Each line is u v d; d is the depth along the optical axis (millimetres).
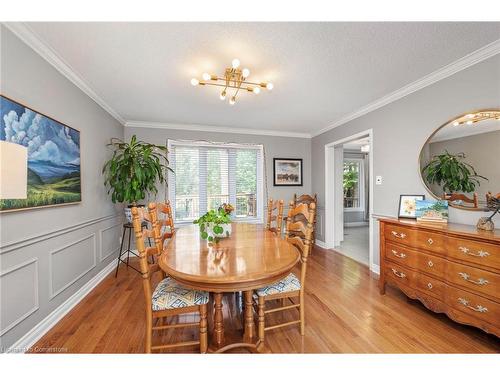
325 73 2170
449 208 2113
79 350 1501
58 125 1925
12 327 1435
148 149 3092
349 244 4449
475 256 1546
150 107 3057
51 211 1838
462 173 2004
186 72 2143
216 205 4176
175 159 3961
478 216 1904
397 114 2645
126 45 1718
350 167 6566
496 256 1439
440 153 2180
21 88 1535
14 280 1459
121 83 2355
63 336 1651
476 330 1697
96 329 1735
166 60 1934
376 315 1912
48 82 1811
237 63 1751
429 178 2287
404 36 1620
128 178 2953
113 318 1888
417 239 1960
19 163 1002
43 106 1754
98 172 2734
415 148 2434
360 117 3266
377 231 2934
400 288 2115
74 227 2174
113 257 3191
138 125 3717
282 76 2225
